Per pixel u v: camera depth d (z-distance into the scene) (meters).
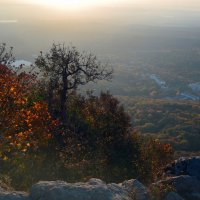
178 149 80.88
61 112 21.88
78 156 16.70
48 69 23.31
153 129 104.12
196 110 129.88
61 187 7.26
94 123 22.25
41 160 13.32
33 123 11.66
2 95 10.84
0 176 10.28
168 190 9.54
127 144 21.19
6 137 10.45
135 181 9.06
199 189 10.37
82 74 24.06
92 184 7.79
